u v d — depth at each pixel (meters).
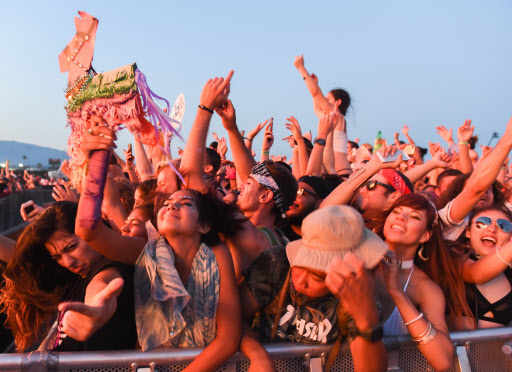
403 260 2.36
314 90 5.09
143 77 1.84
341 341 2.00
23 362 1.72
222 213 2.26
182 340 1.94
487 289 2.59
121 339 1.97
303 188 3.32
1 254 2.63
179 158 2.85
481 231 2.78
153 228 2.10
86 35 1.94
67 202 2.21
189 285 1.98
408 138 8.00
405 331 2.29
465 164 5.57
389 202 3.29
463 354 2.20
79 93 1.93
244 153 3.39
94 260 2.18
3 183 15.20
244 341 1.96
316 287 1.91
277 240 2.81
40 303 2.20
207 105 2.47
